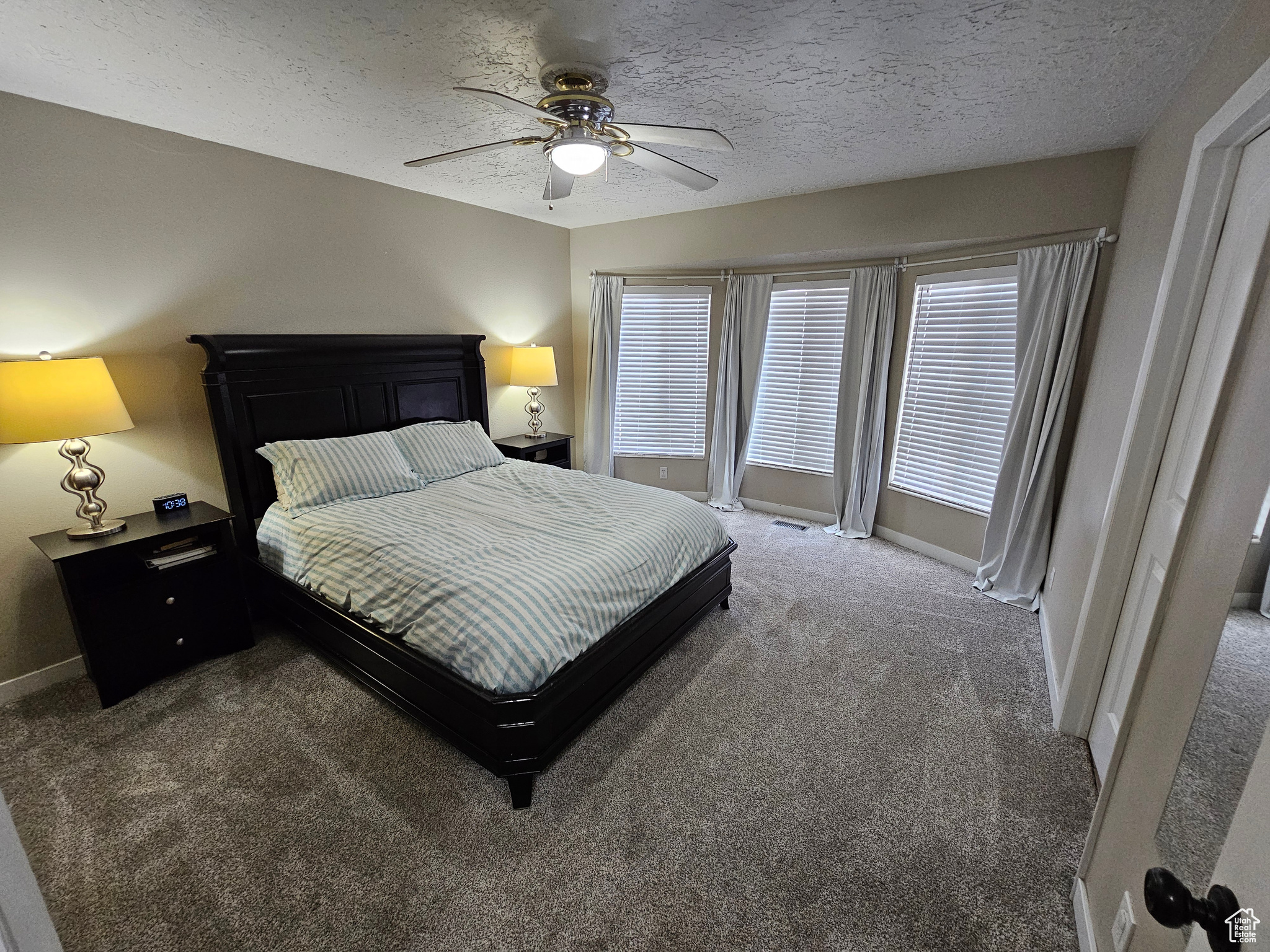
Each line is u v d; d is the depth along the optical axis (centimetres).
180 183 265
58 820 176
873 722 224
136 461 266
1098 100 215
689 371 493
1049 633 276
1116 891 119
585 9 158
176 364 274
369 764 201
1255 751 67
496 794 188
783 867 162
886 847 169
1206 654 85
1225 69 157
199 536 257
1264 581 70
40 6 156
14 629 238
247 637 273
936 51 181
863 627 298
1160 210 208
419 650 201
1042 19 161
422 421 384
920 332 382
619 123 190
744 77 200
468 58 188
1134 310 222
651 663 247
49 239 232
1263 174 141
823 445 455
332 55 186
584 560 223
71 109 231
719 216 406
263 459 301
